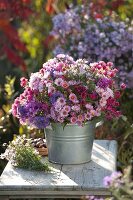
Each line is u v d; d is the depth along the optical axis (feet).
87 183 8.67
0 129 12.57
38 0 19.02
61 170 9.33
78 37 15.23
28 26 20.39
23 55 21.21
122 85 10.07
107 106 9.52
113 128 13.14
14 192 8.69
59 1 17.02
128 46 14.84
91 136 9.62
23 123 9.63
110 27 15.05
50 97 9.25
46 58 18.60
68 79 9.37
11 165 9.67
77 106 9.19
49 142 9.64
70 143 9.49
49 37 17.40
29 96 9.46
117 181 8.00
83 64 9.65
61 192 8.66
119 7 16.89
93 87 9.34
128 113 14.20
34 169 9.37
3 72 20.61
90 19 15.49
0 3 16.12
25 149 9.61
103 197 8.90
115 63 15.10
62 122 9.27
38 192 8.68
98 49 14.83
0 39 17.10
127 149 12.73
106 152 10.23
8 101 13.24
